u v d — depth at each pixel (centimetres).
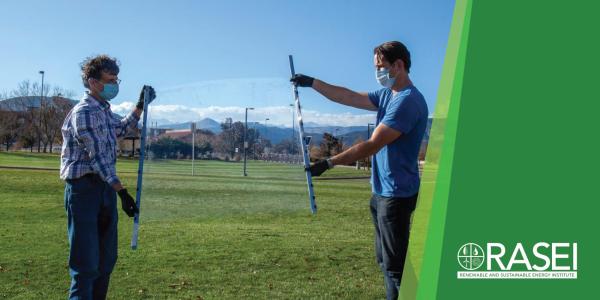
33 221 984
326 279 580
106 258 395
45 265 611
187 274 586
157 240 803
